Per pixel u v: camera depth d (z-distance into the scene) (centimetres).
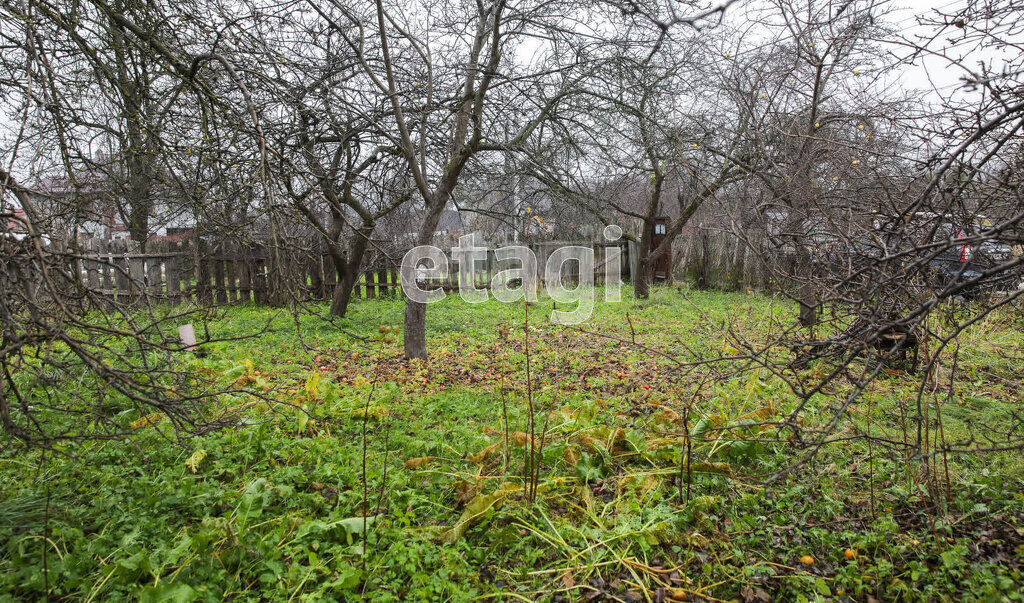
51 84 339
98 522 313
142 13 409
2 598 249
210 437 423
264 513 328
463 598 256
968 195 356
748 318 845
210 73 440
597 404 480
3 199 252
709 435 387
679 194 1262
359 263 1011
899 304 312
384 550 294
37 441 272
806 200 450
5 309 244
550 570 278
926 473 336
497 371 655
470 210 719
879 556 284
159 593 239
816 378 529
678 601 259
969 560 273
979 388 520
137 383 289
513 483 350
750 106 557
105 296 298
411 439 431
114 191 445
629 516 317
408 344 721
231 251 1166
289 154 547
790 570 276
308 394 495
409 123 699
